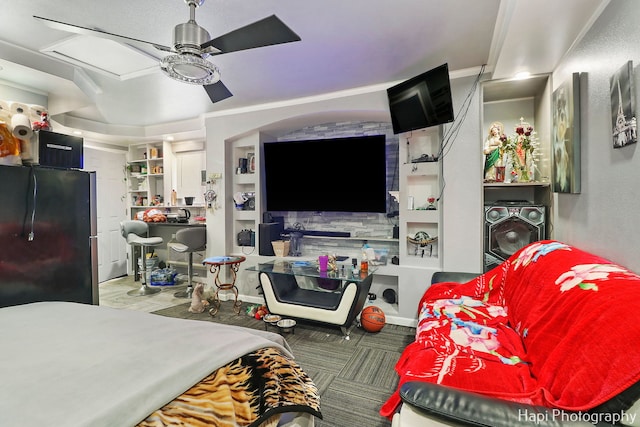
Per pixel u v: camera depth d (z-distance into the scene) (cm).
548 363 121
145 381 88
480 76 273
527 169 272
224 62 259
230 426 89
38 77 260
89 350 105
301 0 178
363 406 187
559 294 144
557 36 192
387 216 358
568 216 212
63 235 249
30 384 84
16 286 222
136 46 235
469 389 124
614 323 101
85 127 436
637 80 129
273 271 305
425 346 165
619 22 143
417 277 305
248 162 427
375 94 316
